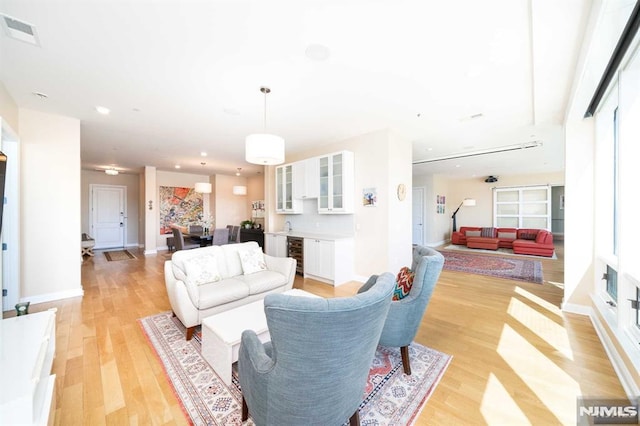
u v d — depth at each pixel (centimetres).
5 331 166
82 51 213
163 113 346
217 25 184
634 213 201
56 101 310
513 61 226
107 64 232
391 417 155
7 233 312
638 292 199
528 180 866
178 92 286
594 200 298
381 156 417
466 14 173
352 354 113
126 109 333
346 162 441
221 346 186
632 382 172
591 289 300
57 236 353
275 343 110
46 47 207
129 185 895
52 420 147
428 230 886
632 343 186
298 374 110
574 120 308
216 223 887
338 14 173
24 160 330
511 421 151
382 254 416
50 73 247
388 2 163
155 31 190
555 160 647
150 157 625
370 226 432
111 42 202
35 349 147
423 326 276
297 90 281
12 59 224
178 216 873
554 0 159
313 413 116
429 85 270
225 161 673
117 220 871
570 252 311
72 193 363
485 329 268
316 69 240
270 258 363
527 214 878
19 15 172
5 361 135
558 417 154
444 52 214
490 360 213
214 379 189
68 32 190
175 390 178
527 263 599
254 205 909
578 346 233
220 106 324
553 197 868
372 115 353
